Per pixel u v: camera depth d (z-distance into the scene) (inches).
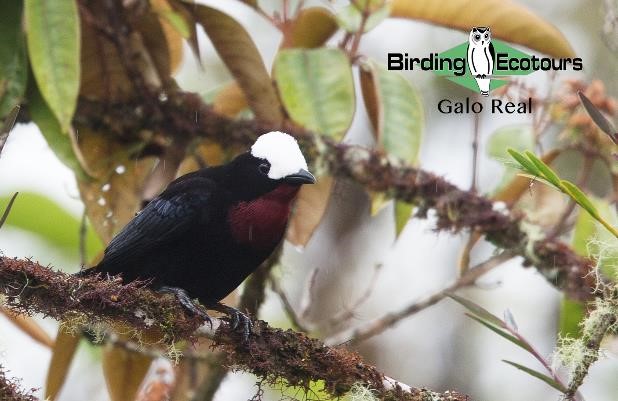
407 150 410.9
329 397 320.8
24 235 477.4
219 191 372.2
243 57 416.8
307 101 393.7
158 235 369.4
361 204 595.8
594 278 405.7
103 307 301.0
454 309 584.4
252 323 323.9
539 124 428.8
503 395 572.7
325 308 570.9
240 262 376.8
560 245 422.9
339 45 421.7
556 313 580.1
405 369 575.8
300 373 321.7
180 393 421.1
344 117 393.4
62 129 354.9
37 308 291.9
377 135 427.2
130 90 428.1
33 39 356.5
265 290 448.8
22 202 465.4
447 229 435.8
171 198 374.0
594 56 544.1
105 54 422.3
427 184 432.8
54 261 476.4
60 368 396.8
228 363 326.6
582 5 572.7
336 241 590.9
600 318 301.6
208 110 434.9
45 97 354.9
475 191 437.7
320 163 433.4
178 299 320.2
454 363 577.6
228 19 408.8
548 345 575.5
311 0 496.4
